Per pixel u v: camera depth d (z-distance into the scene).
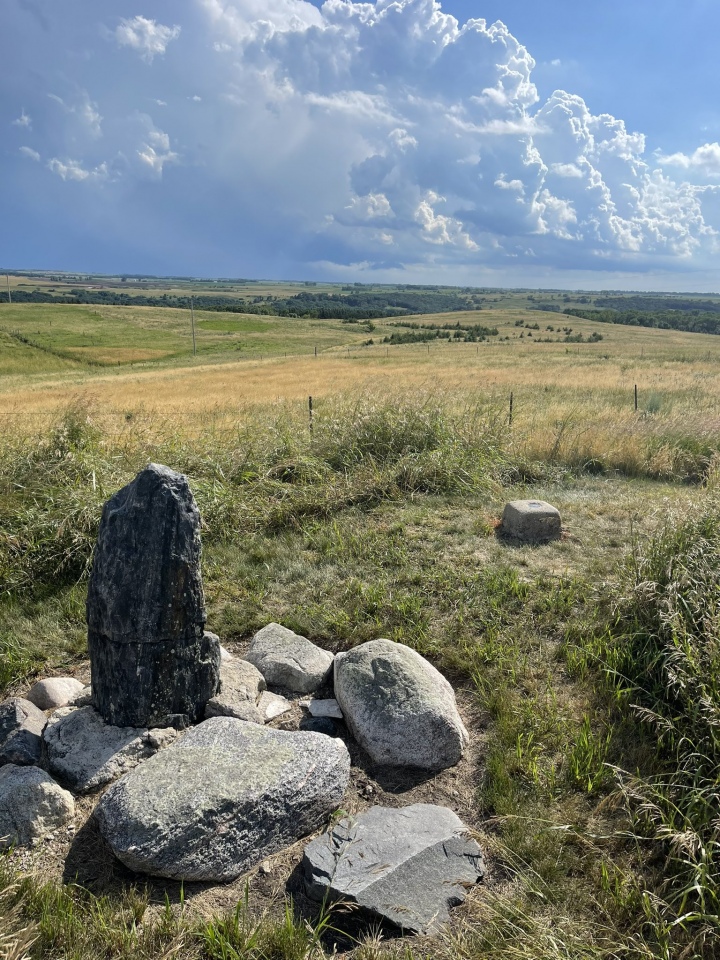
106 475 7.05
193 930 2.39
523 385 24.62
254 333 85.94
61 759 3.25
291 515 7.09
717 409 13.77
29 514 6.24
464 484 7.89
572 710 3.68
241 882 2.68
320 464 8.24
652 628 4.01
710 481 7.27
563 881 2.61
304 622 4.73
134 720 3.42
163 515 3.37
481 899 2.54
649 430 10.13
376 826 2.76
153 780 2.81
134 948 2.32
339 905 2.48
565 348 60.78
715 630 3.46
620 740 3.39
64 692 3.91
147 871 2.61
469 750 3.47
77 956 2.28
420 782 3.24
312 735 3.15
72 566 5.92
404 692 3.47
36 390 32.84
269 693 3.94
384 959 2.28
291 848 2.84
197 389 30.77
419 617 4.71
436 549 5.99
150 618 3.35
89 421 8.48
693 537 4.51
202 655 3.64
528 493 7.95
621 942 2.33
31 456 7.25
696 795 2.79
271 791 2.79
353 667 3.71
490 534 6.43
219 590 5.39
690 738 3.19
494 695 3.81
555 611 4.75
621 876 2.60
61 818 2.95
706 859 2.52
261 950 2.31
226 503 7.07
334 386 29.78
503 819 2.93
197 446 8.48
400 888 2.51
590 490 8.23
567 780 3.15
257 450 8.47
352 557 5.86
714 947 2.35
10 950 2.24
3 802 2.89
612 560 5.70
